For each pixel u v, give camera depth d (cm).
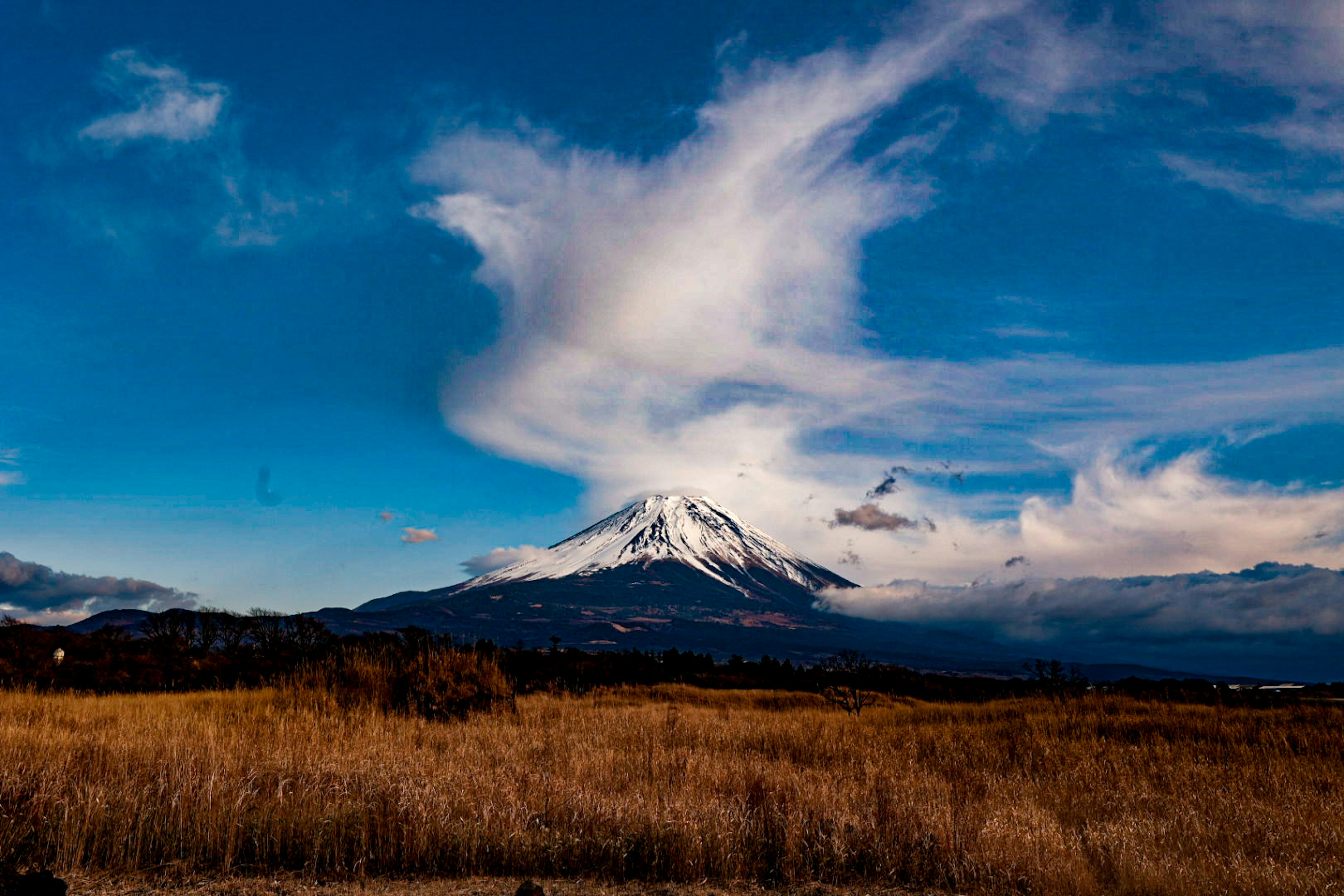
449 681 1644
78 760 839
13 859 579
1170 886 602
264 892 552
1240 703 2123
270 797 709
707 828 673
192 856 604
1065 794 948
